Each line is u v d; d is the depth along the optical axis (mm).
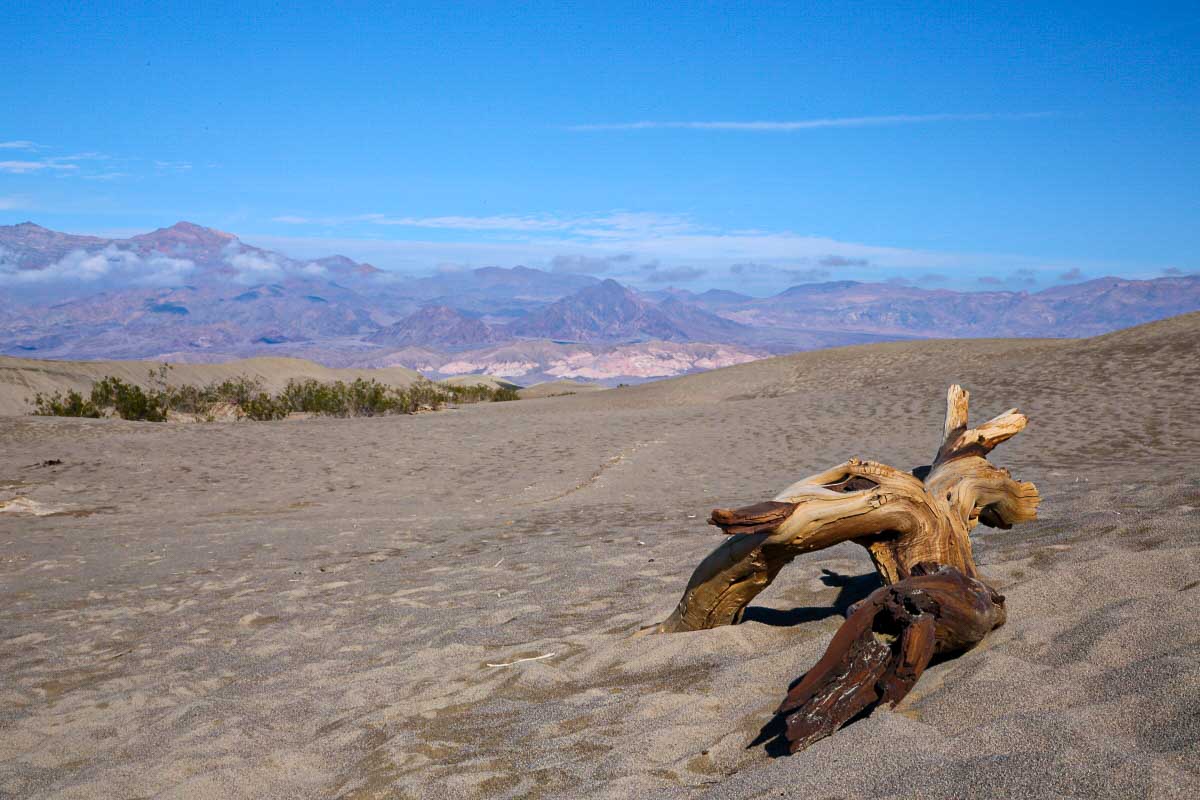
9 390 57750
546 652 4867
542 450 19656
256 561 9602
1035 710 2939
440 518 12375
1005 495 5152
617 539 8828
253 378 74250
